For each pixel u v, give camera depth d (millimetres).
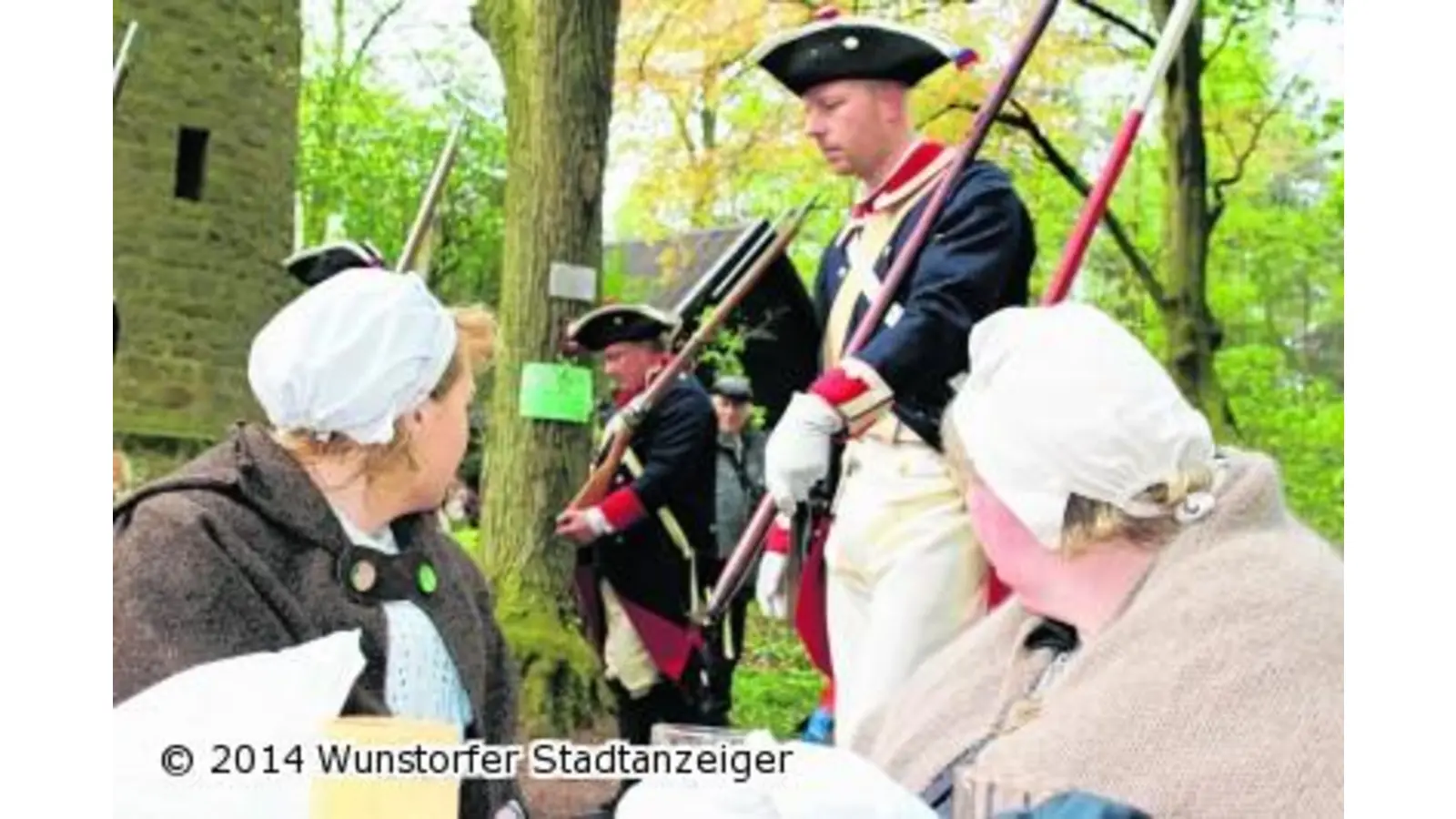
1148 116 3848
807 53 3143
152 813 1494
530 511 3777
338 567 2014
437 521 2213
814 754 1366
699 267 3744
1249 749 1673
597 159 3789
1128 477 1737
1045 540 1774
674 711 3637
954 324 3027
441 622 2090
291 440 2025
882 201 3148
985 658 2068
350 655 1562
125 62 3266
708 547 3635
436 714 2057
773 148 3680
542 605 3744
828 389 3016
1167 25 2984
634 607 3648
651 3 3732
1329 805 1648
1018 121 3662
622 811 1313
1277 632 1705
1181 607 1735
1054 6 3109
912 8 3604
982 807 1749
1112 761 1698
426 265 3070
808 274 3600
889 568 3012
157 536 1929
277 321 2002
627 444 3654
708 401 3623
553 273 3777
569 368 3809
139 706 1521
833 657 3125
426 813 1500
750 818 1290
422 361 1997
